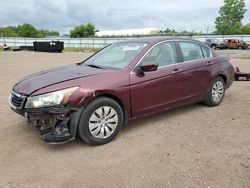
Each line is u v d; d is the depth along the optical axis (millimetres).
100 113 4074
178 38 5406
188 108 5941
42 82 4109
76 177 3311
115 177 3295
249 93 7414
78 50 41156
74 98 3822
